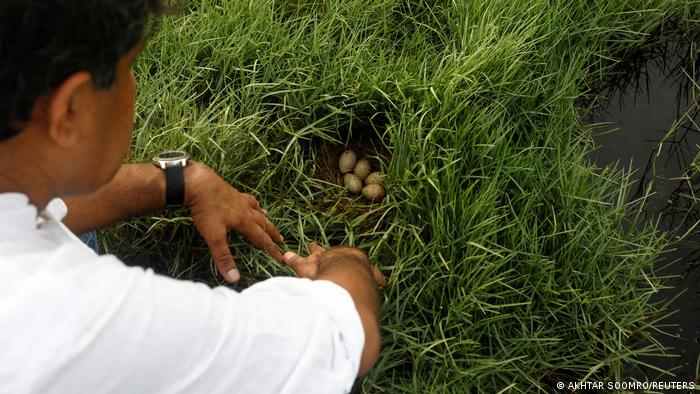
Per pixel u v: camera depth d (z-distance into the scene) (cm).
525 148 171
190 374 66
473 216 149
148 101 169
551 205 162
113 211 127
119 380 61
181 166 131
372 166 179
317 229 165
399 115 174
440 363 146
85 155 65
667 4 211
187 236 156
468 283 147
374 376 140
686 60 214
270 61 179
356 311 83
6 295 57
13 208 60
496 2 193
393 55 191
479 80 177
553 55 194
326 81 176
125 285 62
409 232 159
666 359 154
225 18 188
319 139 181
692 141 193
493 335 150
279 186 171
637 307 157
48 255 61
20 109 55
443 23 206
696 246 173
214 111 176
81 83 56
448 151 161
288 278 85
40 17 51
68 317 58
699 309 162
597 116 200
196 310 66
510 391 145
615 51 211
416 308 153
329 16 196
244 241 155
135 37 59
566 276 155
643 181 184
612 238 159
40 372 57
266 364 70
